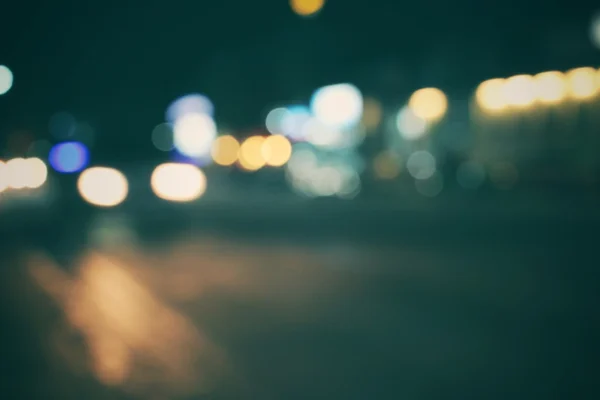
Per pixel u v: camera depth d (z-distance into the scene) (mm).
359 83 24859
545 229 13102
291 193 25609
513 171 19156
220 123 34500
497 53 19672
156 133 35469
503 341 5887
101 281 9109
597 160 17250
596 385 4727
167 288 8586
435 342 5887
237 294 8164
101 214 17797
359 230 14578
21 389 4863
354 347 5781
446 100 21156
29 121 32594
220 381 4961
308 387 4785
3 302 7828
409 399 4508
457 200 18734
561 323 6457
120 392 4777
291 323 6664
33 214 16531
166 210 18266
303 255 11289
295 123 27219
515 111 19141
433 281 8750
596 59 17422
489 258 10484
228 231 15039
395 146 23375
